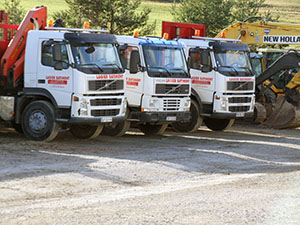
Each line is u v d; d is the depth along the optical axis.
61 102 16.05
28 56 16.50
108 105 16.36
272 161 14.95
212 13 42.56
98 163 13.48
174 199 9.94
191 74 20.20
